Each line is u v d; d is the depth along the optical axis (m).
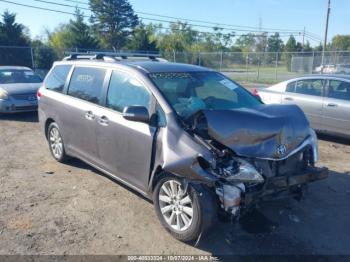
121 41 67.62
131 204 4.83
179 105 4.29
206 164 3.69
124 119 4.60
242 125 3.84
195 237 3.82
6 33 39.59
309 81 8.61
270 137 3.86
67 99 5.86
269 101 9.16
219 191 3.68
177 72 4.88
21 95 10.91
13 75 12.00
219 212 3.81
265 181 3.78
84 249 3.81
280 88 9.15
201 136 3.93
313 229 4.29
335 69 24.69
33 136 8.68
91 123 5.20
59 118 6.05
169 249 3.84
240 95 5.01
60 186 5.45
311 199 5.09
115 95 4.93
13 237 4.01
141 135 4.30
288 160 4.09
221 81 5.16
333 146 7.92
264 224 4.37
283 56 32.03
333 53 26.91
